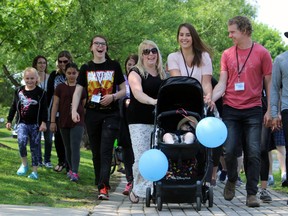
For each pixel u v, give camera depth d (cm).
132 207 1025
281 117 1066
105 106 1155
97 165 1252
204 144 952
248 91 1038
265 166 1137
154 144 980
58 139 1455
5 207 914
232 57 1051
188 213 951
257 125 1039
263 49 1048
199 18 4569
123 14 3053
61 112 1339
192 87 987
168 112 984
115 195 1224
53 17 1894
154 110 1012
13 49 1939
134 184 1072
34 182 1225
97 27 2908
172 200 971
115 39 3059
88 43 2956
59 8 1892
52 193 1134
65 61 1447
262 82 1055
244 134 1060
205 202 1027
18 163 1491
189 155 952
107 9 3014
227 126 1048
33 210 901
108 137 1144
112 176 1738
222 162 1556
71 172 1345
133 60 1372
